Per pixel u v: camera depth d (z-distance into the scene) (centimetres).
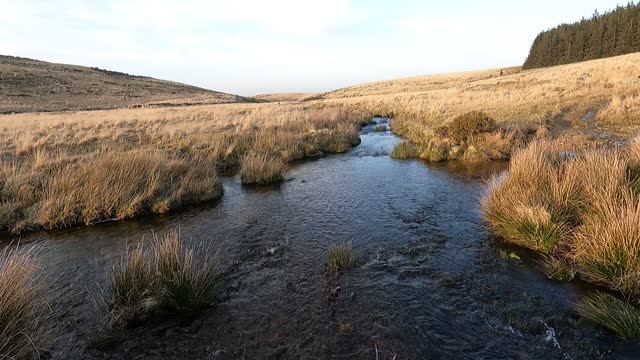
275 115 2473
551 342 361
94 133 1755
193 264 503
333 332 395
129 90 7538
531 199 590
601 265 441
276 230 704
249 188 1033
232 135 1619
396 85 9138
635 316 360
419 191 912
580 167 641
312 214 785
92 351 378
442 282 484
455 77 9588
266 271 540
